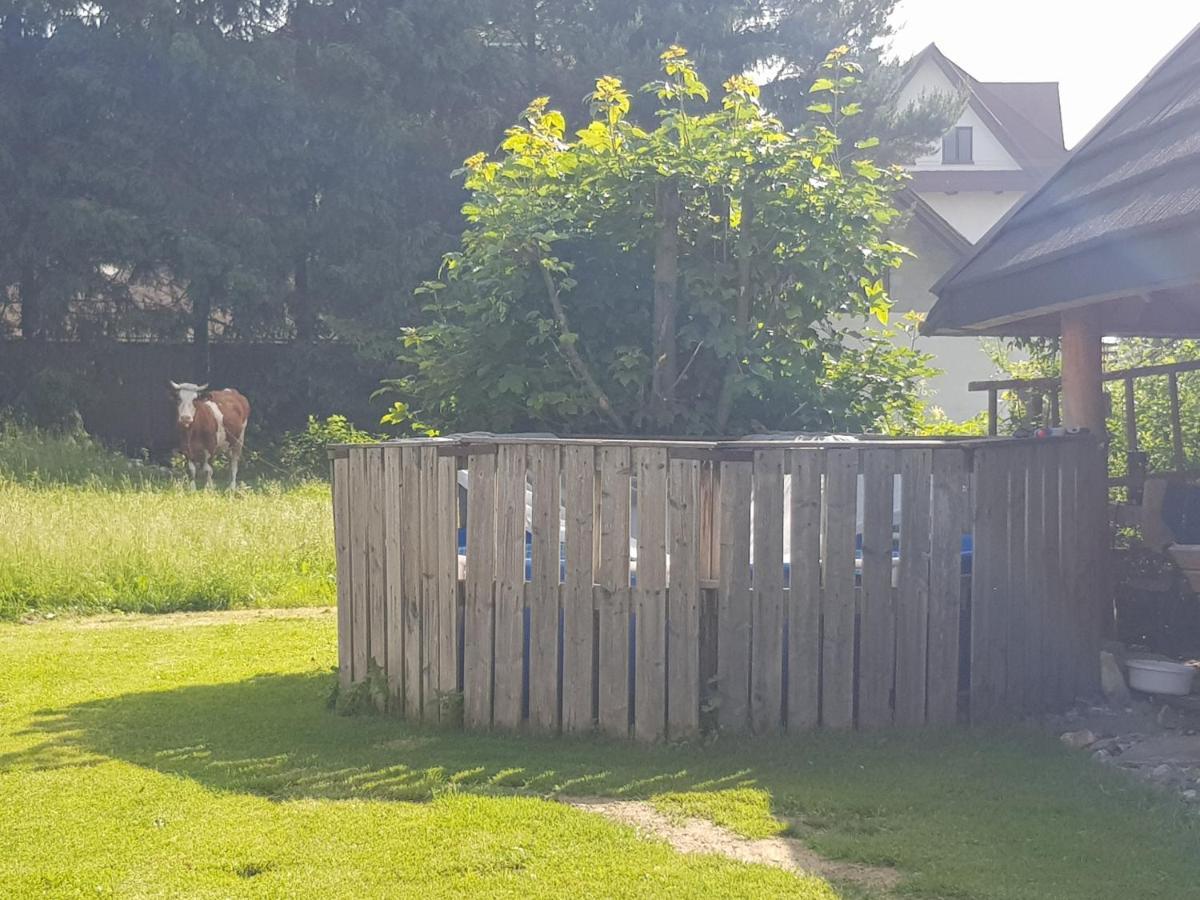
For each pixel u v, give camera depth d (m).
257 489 21.98
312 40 30.73
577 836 5.10
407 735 6.92
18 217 28.77
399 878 4.66
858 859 4.84
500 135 31.38
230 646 10.27
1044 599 7.35
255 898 4.49
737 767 6.13
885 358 10.74
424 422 10.36
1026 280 7.29
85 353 29.78
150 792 5.86
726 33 30.20
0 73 28.94
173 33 28.44
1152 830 5.11
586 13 31.38
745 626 6.67
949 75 39.59
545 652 6.83
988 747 6.45
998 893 4.43
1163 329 8.75
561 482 6.92
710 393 9.88
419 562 7.23
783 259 9.49
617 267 9.71
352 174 29.86
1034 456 7.32
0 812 5.57
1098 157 7.82
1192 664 7.87
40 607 12.28
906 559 6.80
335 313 30.80
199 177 29.44
